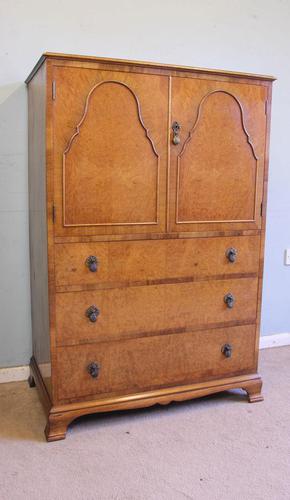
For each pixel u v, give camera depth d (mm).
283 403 2150
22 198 2254
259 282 2127
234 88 1924
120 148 1788
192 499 1506
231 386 2123
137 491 1542
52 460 1705
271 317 2861
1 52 2113
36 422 1958
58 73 1658
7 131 2180
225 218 2006
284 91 2654
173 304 1975
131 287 1892
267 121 2016
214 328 2068
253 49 2561
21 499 1495
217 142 1936
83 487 1559
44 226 1814
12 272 2297
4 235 2256
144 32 2324
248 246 2074
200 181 1933
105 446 1797
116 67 1729
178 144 1866
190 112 1867
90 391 1892
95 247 1812
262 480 1606
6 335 2326
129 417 2014
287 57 2639
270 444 1823
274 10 2574
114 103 1752
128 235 1851
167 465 1684
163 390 2012
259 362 2611
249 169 2016
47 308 1838
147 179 1847
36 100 1901
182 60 2420
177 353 2016
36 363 2217
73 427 1927
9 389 2260
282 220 2775
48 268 1764
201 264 1996
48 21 2154
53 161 1700
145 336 1947
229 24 2486
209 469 1663
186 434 1886
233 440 1848
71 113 1697
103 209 1800
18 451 1757
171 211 1903
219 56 2494
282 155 2707
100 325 1865
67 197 1740
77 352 1849
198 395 2062
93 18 2225
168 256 1933
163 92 1812
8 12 2092
